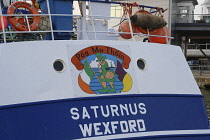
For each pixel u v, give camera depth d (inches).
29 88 205.9
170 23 1027.9
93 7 280.2
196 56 1739.7
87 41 225.8
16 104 200.7
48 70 212.7
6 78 203.6
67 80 214.5
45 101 205.9
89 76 219.9
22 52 210.5
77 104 211.9
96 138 209.3
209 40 1551.4
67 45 220.2
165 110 238.1
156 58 248.4
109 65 227.0
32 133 199.6
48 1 255.6
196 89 260.7
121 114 220.1
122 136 215.5
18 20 265.1
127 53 235.5
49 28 264.1
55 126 203.8
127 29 284.2
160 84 243.4
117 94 223.6
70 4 267.3
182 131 238.7
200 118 251.4
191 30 1146.7
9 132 196.5
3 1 308.2
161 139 228.4
